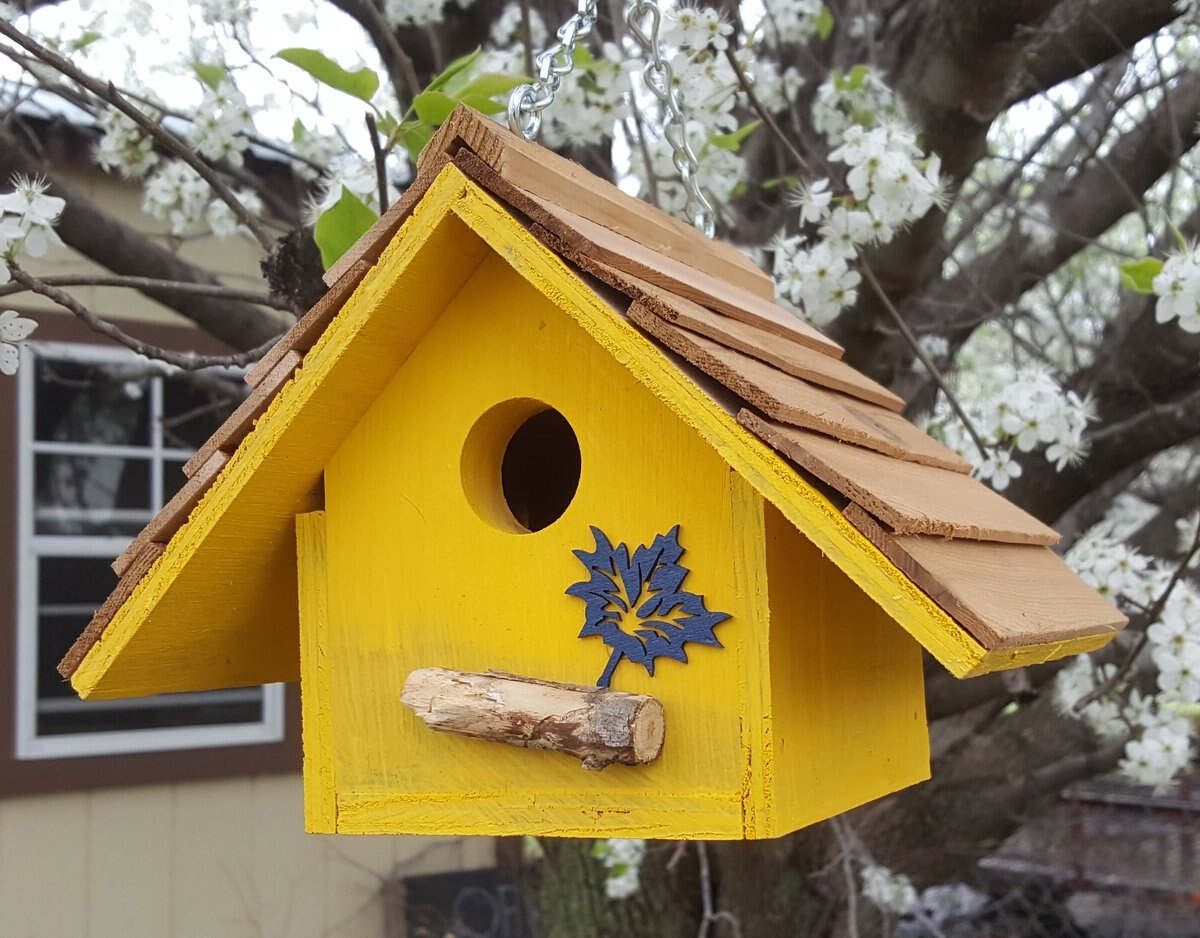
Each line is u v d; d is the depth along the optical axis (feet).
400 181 10.12
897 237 8.74
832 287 7.98
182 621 5.59
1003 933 20.27
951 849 13.87
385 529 5.32
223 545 5.34
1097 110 12.87
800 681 4.70
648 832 4.67
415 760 5.22
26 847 14.51
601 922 12.74
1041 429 8.25
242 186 10.91
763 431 4.14
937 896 21.72
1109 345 11.00
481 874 16.92
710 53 8.72
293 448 5.16
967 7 8.01
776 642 4.52
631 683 4.75
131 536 16.05
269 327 9.78
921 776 6.10
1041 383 8.35
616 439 4.85
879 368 10.59
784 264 8.11
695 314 4.70
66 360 14.97
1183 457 15.37
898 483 4.59
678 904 12.73
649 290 4.53
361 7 9.46
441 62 9.56
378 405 5.33
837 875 12.78
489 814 5.04
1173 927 21.22
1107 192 11.50
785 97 10.03
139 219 13.93
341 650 5.38
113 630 5.41
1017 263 11.92
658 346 4.36
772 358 5.07
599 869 12.84
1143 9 9.45
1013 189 14.33
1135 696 9.64
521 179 4.75
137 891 15.08
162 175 9.56
